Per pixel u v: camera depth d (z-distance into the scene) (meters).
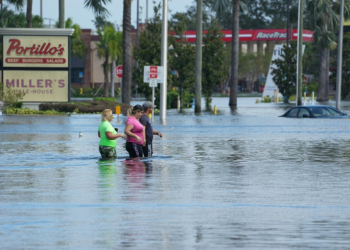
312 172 39.03
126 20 123.38
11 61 113.62
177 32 143.75
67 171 39.25
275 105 158.62
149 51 135.88
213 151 51.25
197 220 25.38
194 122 89.50
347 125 84.44
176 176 37.19
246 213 26.75
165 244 21.67
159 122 89.19
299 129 77.12
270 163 43.50
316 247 21.28
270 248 21.17
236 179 36.12
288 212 26.94
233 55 155.12
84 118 98.50
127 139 45.91
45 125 82.19
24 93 110.50
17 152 50.12
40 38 113.69
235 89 155.38
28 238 22.45
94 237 22.61
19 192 31.73
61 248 21.17
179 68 143.25
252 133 70.50
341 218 25.75
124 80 124.38
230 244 21.67
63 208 27.73
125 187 33.22
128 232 23.36
